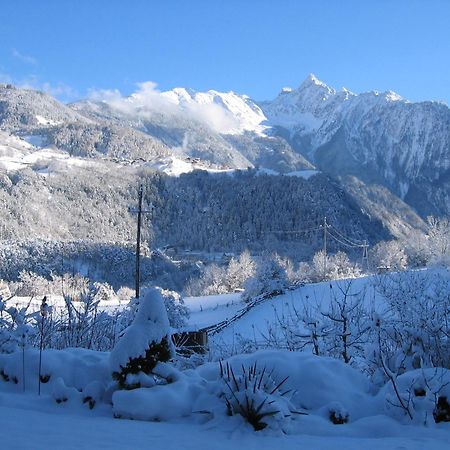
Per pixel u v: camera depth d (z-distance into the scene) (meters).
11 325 9.05
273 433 5.44
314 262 64.38
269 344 10.63
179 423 5.86
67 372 7.09
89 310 10.78
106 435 5.06
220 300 45.00
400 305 9.38
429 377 6.42
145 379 6.37
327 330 9.70
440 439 5.40
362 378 6.87
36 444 4.52
